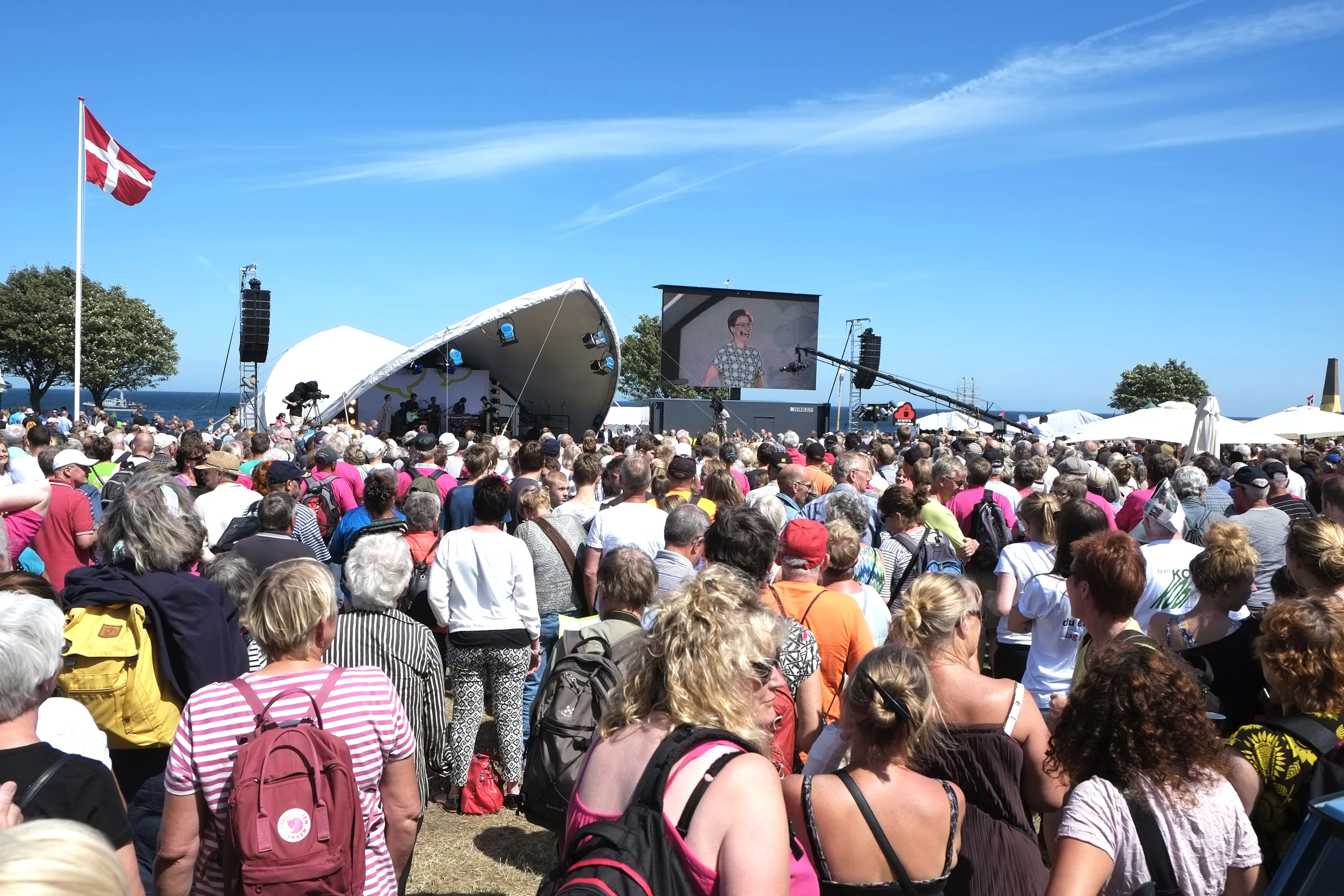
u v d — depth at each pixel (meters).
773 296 28.31
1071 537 3.86
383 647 3.43
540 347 22.89
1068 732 2.24
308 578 2.49
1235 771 2.32
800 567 3.56
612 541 5.10
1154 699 2.13
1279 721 2.35
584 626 3.37
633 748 1.92
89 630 2.87
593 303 19.47
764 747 1.92
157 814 3.02
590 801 1.92
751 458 9.76
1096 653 2.33
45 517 5.24
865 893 2.20
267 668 2.47
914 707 2.25
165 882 2.31
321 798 2.14
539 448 6.58
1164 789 2.08
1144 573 3.01
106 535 3.00
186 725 2.31
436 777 5.13
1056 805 2.62
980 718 2.65
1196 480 6.12
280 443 10.46
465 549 4.61
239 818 2.09
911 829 2.22
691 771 1.78
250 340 19.16
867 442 13.00
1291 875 1.72
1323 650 2.34
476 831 4.58
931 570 5.23
